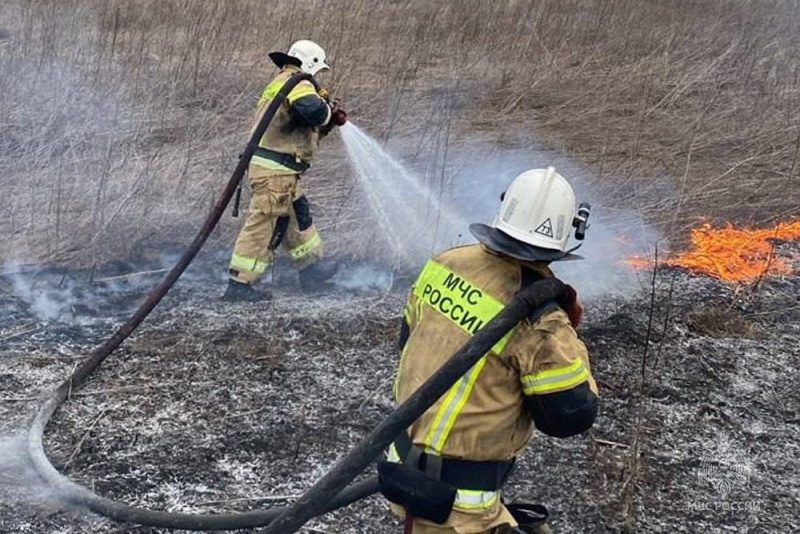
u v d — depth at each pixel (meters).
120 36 9.34
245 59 9.20
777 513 3.47
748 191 6.77
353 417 3.93
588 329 4.76
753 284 5.49
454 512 2.33
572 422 2.25
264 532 2.36
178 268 4.47
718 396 4.26
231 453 3.64
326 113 4.72
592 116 8.27
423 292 2.44
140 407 3.93
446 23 10.74
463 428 2.29
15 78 7.69
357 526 3.26
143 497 3.36
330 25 10.19
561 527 3.33
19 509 3.25
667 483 3.61
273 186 4.84
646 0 12.33
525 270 2.34
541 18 10.78
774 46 10.74
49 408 3.82
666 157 7.27
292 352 4.44
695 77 9.30
